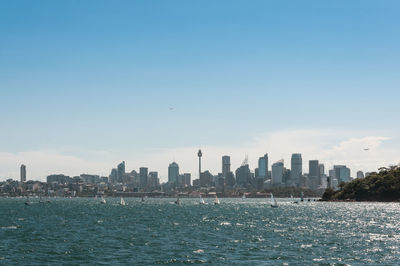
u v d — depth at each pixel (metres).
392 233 128.00
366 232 131.00
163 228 145.00
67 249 96.12
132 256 86.94
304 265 77.38
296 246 99.44
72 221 180.88
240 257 84.94
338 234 124.94
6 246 101.25
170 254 88.75
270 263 78.94
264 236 119.75
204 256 86.25
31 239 114.38
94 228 145.75
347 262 80.06
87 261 82.00
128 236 120.00
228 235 122.31
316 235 122.31
